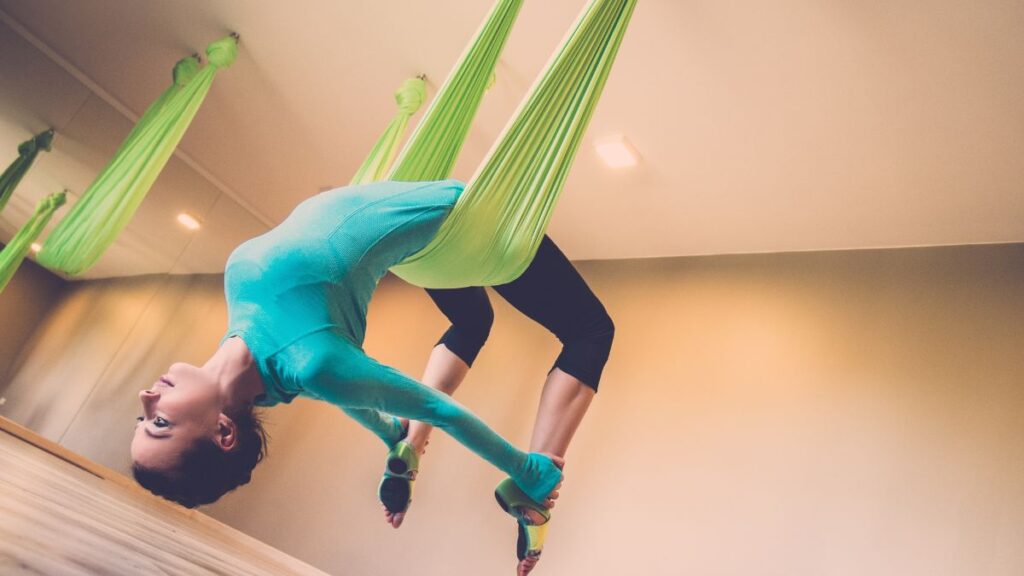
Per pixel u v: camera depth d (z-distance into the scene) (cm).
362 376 96
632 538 282
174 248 537
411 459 140
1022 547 210
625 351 341
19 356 596
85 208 307
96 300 582
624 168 321
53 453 272
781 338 299
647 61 268
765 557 251
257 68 375
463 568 321
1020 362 240
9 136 469
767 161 284
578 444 321
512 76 305
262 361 98
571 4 263
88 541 62
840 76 238
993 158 239
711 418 294
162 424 95
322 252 100
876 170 265
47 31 411
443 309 156
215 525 318
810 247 316
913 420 250
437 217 112
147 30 380
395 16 310
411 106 305
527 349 371
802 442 268
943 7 204
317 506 398
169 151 318
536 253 132
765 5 227
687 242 351
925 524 229
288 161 448
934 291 273
